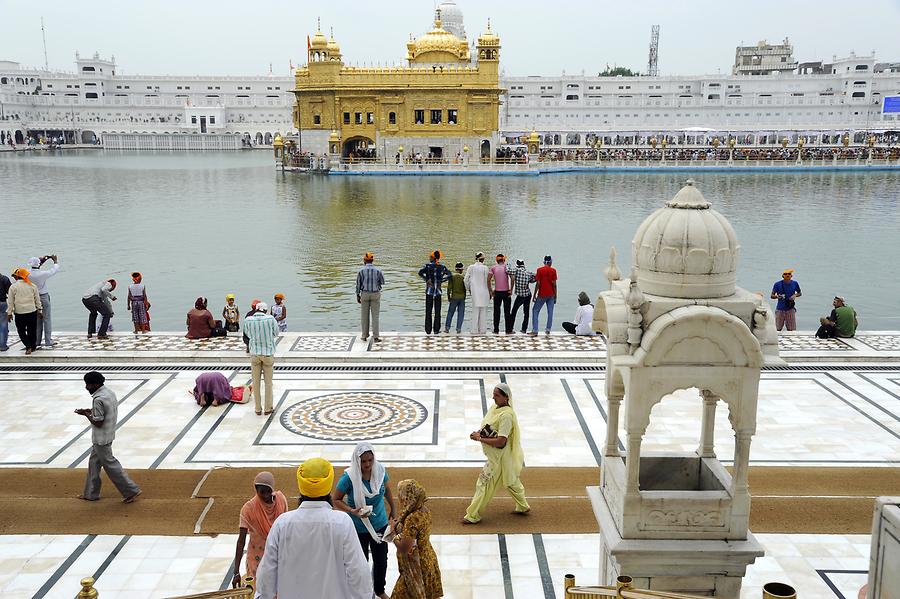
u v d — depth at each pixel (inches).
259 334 416.8
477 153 2994.6
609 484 231.9
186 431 404.5
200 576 269.4
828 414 426.0
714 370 201.0
